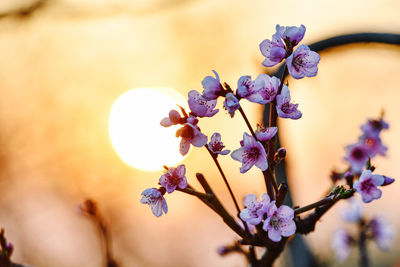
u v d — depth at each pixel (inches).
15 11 206.4
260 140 70.5
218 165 70.7
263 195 69.7
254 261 77.8
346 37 114.3
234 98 68.4
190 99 70.0
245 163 70.2
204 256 446.6
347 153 100.0
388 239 179.8
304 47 72.4
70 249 422.3
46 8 210.2
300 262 127.6
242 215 68.7
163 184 70.2
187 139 70.1
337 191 70.8
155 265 446.9
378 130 102.5
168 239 456.1
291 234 67.9
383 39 111.8
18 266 91.2
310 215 76.0
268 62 73.9
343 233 187.5
